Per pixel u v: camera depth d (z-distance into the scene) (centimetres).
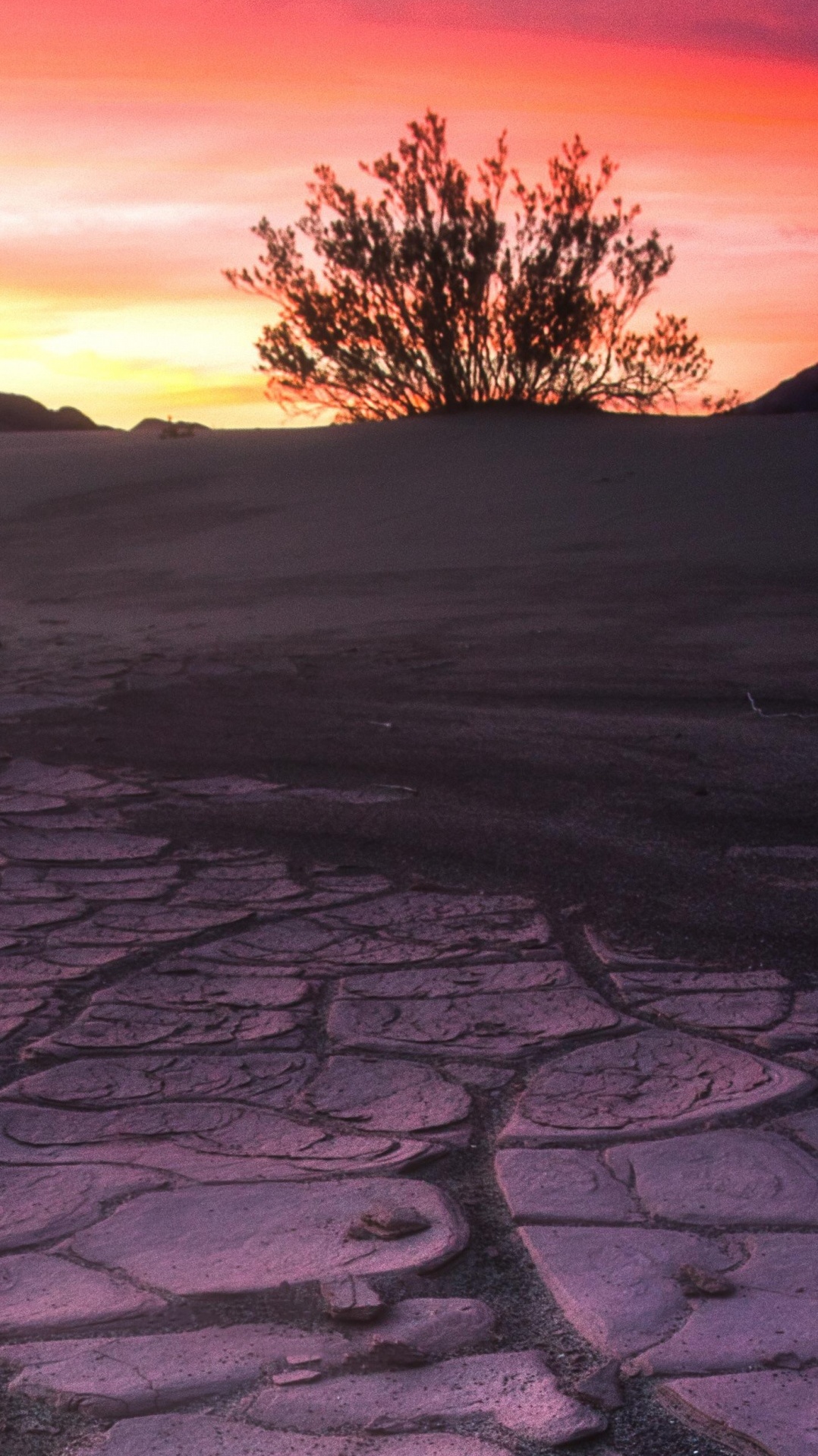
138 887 525
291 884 524
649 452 2106
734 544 1481
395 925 475
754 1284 258
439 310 2566
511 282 2545
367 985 421
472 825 595
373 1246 273
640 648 1024
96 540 1853
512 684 919
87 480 2305
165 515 1986
